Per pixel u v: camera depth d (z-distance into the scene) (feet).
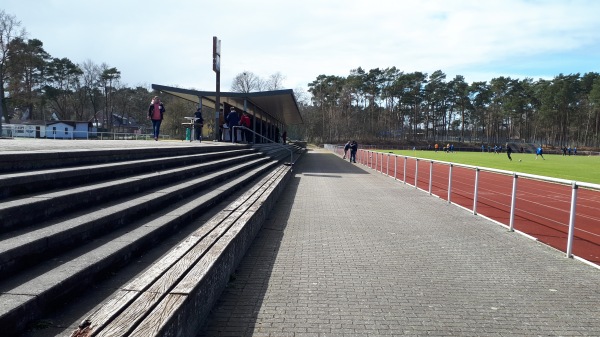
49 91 208.54
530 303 15.06
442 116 373.20
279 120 167.63
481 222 29.94
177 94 85.20
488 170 30.78
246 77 276.41
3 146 24.30
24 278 10.72
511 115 332.39
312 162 107.96
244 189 35.58
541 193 47.14
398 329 12.80
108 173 21.31
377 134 351.87
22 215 13.28
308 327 12.82
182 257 13.93
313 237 24.79
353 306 14.52
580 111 314.96
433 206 37.09
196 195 26.45
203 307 12.63
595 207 38.06
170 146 36.24
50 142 34.68
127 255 14.28
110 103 253.24
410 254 21.35
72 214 15.67
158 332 8.46
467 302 15.06
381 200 40.57
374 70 328.08
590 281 17.56
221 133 79.87
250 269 18.45
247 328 12.61
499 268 19.20
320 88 330.13
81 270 11.47
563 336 12.51
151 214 19.77
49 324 9.65
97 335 8.20
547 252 22.04
